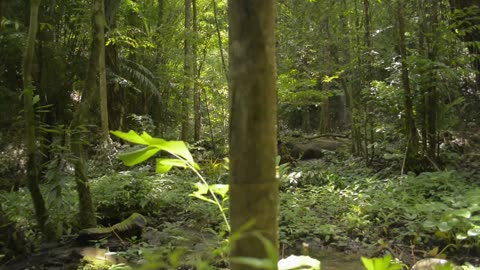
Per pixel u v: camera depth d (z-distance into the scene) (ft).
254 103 5.27
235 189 5.35
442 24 23.52
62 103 32.53
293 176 24.71
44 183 20.61
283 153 32.99
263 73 5.28
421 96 24.43
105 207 19.80
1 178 23.77
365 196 20.49
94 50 15.62
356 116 30.07
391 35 28.35
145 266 3.91
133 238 16.08
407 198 19.72
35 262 13.97
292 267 6.58
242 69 5.29
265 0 5.30
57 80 31.86
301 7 34.71
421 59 23.21
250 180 5.29
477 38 26.63
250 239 5.25
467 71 24.04
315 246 16.38
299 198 21.76
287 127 60.59
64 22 32.78
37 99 14.71
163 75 44.62
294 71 33.91
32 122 14.87
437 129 24.61
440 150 25.59
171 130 47.34
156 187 22.03
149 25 46.29
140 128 40.42
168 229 17.15
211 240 15.61
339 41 33.01
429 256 14.29
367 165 28.35
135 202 20.27
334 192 22.17
